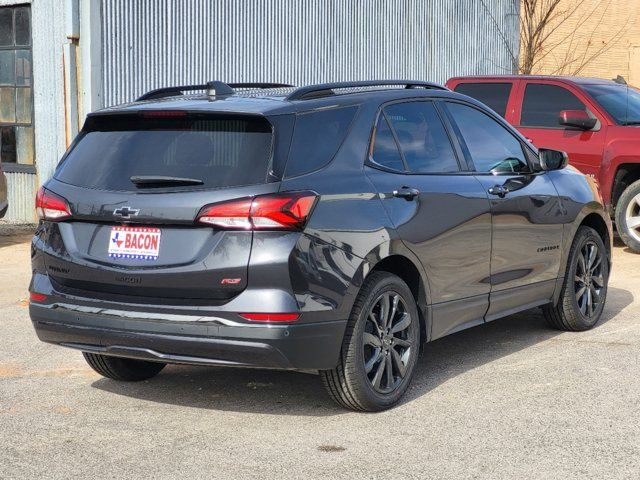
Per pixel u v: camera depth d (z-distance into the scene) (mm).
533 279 6266
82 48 11867
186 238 4547
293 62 14312
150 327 4586
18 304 7980
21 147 13273
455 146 5723
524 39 21047
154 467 4145
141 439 4539
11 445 4461
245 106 4730
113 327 4691
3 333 6914
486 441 4449
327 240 4578
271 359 4453
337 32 14977
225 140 4656
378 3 15648
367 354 4930
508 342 6547
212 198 4484
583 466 4105
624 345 6395
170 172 4656
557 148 11094
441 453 4289
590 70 22625
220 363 4535
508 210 5906
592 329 6941
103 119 5023
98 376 5762
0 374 5801
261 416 4902
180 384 5566
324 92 5133
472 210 5562
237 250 4441
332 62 14922
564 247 6570
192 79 12891
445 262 5355
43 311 4945
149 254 4613
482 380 5539
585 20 22375
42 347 6496
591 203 6848
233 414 4945
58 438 4562
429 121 5602
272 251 4418
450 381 5531
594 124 10789
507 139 6270
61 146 12586
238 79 13492
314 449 4363
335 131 4926
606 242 7215
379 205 4918
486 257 5723
